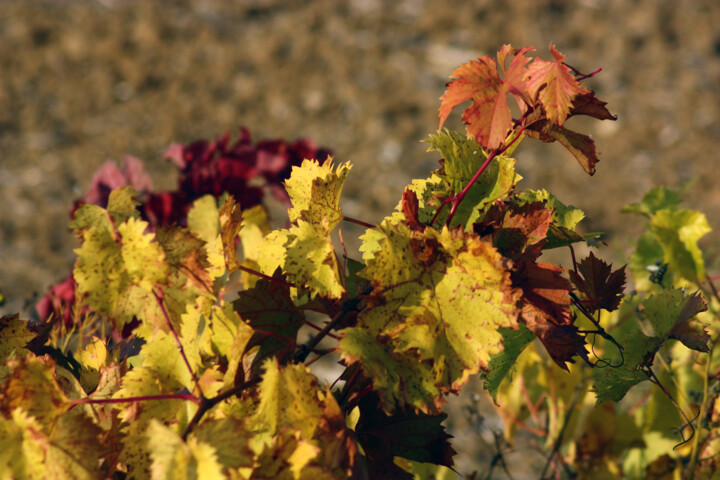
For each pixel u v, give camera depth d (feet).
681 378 5.43
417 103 35.06
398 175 30.37
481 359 4.17
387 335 4.20
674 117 33.86
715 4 42.37
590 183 29.53
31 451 4.15
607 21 41.32
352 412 4.38
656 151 31.76
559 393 5.74
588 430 5.73
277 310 4.45
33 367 4.19
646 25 40.47
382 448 4.40
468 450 13.48
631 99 35.35
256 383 4.25
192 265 4.23
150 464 4.28
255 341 4.42
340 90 36.19
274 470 4.14
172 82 36.42
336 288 4.35
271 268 4.56
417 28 40.96
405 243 4.24
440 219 4.48
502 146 4.39
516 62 4.25
